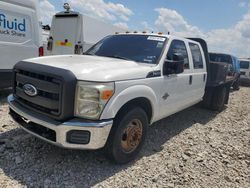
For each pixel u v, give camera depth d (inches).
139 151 163.2
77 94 128.4
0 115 219.6
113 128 141.3
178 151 183.5
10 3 265.9
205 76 253.6
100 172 143.3
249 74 719.1
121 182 136.3
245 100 453.1
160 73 173.5
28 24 287.0
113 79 134.5
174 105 200.4
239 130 251.9
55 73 128.2
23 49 284.4
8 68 272.2
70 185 128.9
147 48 186.5
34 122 135.2
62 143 127.6
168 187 136.6
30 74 141.3
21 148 159.9
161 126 236.8
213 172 158.2
